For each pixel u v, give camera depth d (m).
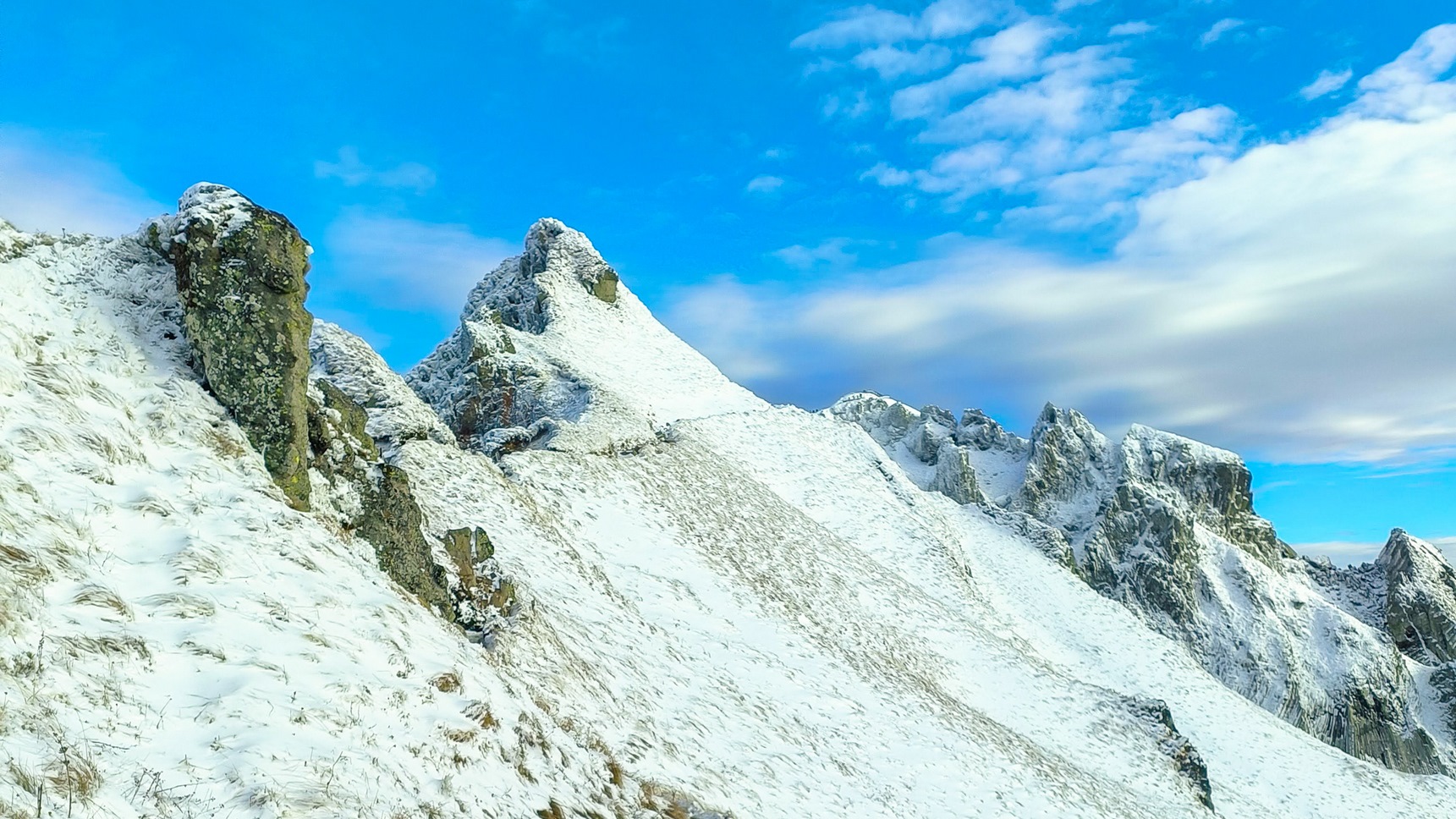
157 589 8.73
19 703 6.19
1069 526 126.50
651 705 18.12
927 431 160.62
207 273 12.84
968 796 23.69
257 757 6.84
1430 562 130.88
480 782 8.58
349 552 12.36
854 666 31.17
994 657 43.53
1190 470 133.75
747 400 74.00
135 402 11.59
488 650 13.87
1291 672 102.00
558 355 61.22
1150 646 63.28
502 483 26.84
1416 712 101.44
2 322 10.84
